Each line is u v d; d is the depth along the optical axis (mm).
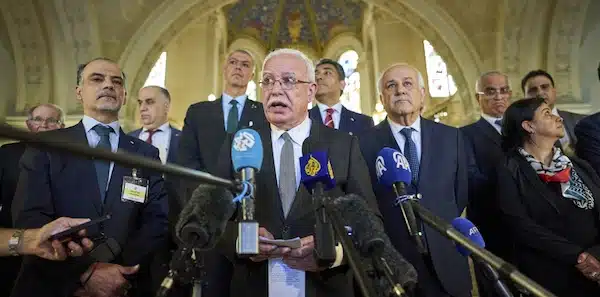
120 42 9836
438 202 2648
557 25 8898
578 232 2703
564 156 2857
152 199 2629
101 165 2549
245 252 1284
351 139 2252
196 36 13414
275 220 1982
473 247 1415
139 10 10039
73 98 9195
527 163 2859
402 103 2887
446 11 10414
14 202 2342
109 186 2496
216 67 13547
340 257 1812
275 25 16469
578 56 8891
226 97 3578
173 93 12914
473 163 3441
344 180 2084
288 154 2117
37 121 3986
